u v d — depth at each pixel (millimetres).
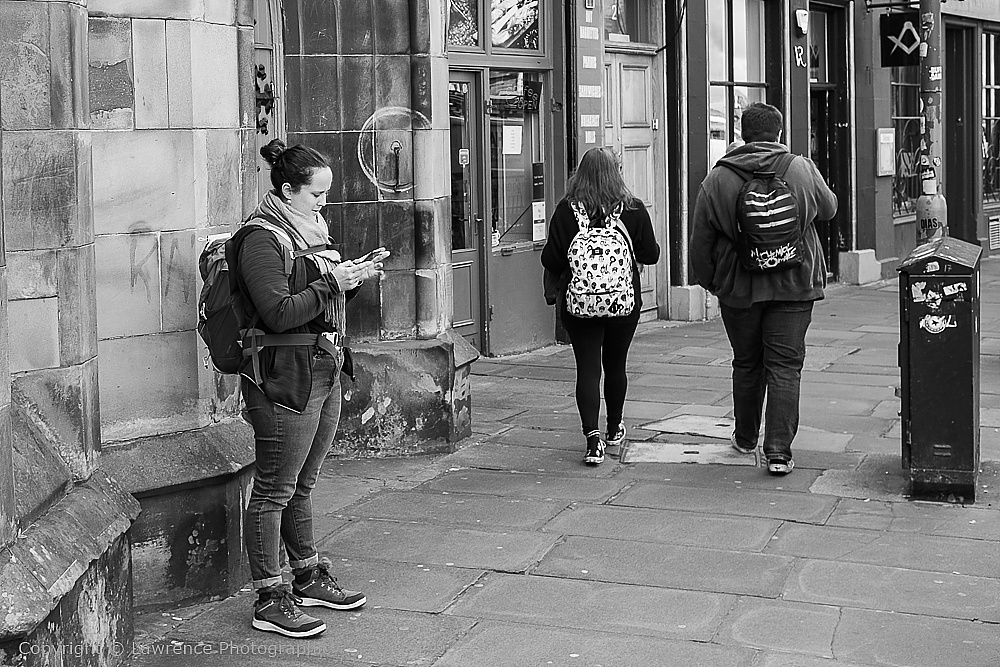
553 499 7305
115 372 5445
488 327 12164
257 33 7668
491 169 12180
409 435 8336
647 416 9562
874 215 19016
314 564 5586
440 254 8531
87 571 4535
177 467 5516
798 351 7738
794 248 7555
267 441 5203
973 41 22016
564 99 12898
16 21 4652
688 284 14906
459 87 11727
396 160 8328
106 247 5367
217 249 5266
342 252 8289
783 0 16562
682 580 5941
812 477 7715
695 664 4984
